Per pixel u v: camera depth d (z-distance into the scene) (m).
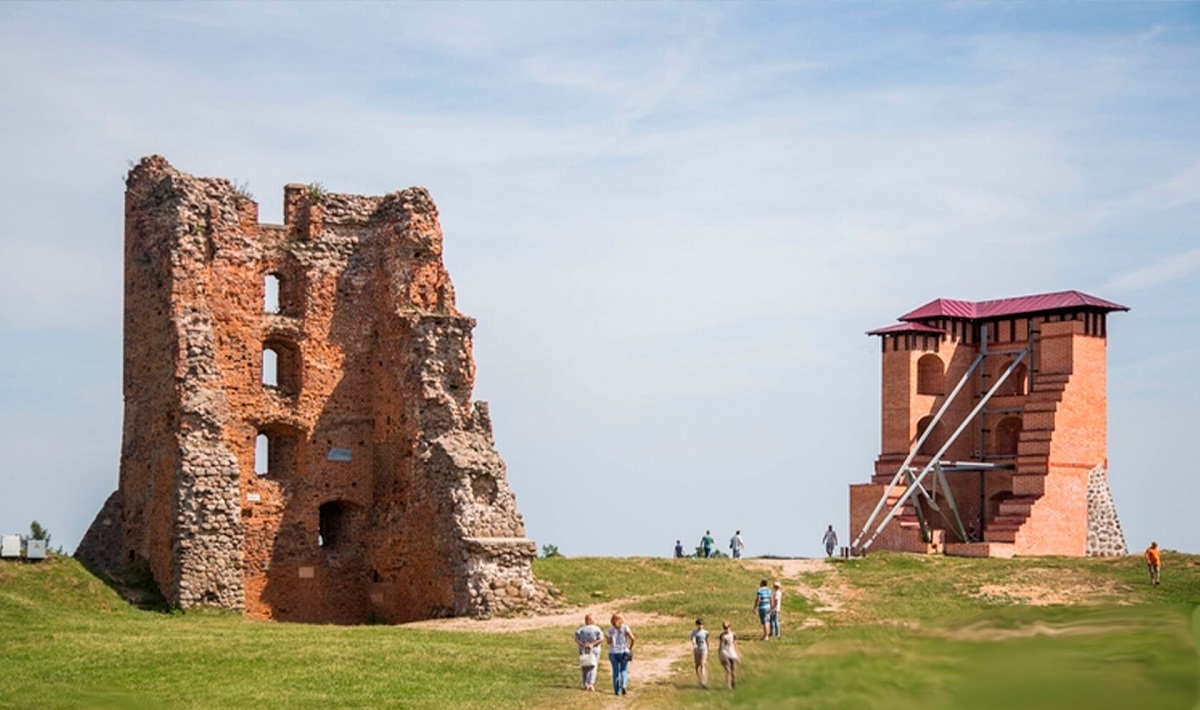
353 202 66.69
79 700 40.12
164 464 60.31
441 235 66.06
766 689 35.44
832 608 60.31
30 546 57.66
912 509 84.06
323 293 65.50
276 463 65.75
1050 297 87.06
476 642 51.03
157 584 59.75
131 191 65.56
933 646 33.31
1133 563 68.12
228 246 63.44
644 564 67.75
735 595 61.84
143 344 63.44
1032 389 85.25
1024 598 61.00
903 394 86.19
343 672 44.50
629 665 47.38
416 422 62.69
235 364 63.28
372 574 64.75
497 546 59.22
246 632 51.69
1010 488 86.19
